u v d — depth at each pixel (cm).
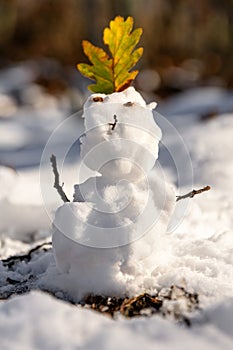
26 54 648
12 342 72
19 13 670
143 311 83
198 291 85
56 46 625
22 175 170
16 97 509
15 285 95
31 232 130
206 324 80
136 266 85
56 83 530
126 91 88
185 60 584
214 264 91
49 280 89
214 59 560
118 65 91
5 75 592
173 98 465
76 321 74
